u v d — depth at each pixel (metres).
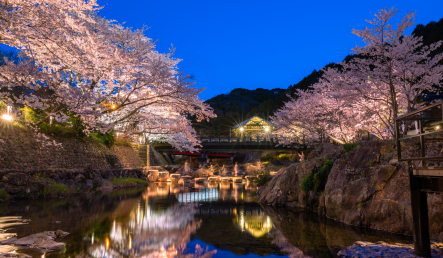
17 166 13.73
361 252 4.76
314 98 20.03
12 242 5.26
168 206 10.72
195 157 67.06
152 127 15.00
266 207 10.66
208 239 5.96
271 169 43.25
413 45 13.73
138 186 20.75
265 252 5.04
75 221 7.56
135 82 11.96
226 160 72.94
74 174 15.55
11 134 14.23
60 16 7.93
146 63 11.59
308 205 10.12
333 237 6.14
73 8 8.60
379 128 17.48
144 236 6.13
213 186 21.75
